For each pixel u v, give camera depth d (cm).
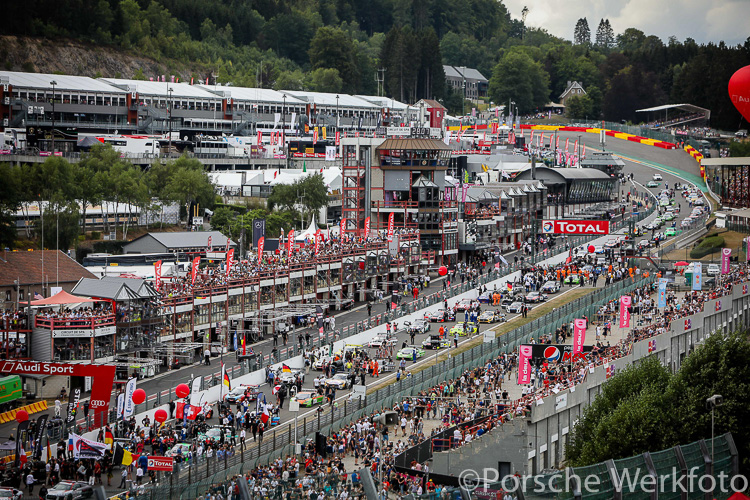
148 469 19988
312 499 18138
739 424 19575
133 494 18425
